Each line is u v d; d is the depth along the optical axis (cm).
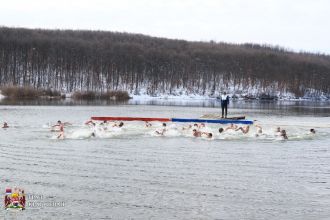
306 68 16012
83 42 14825
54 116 4306
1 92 8494
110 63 13312
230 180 1662
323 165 1972
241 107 7531
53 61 12900
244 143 2609
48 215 1247
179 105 7631
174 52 16038
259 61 15938
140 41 18262
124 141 2614
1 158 2038
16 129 3136
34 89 8856
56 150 2264
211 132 3031
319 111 6406
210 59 15700
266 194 1484
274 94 14288
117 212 1280
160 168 1855
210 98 12850
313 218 1255
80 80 12650
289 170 1859
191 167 1881
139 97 11600
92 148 2339
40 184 1566
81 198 1405
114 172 1770
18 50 12812
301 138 2847
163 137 2822
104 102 7912
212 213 1286
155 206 1338
